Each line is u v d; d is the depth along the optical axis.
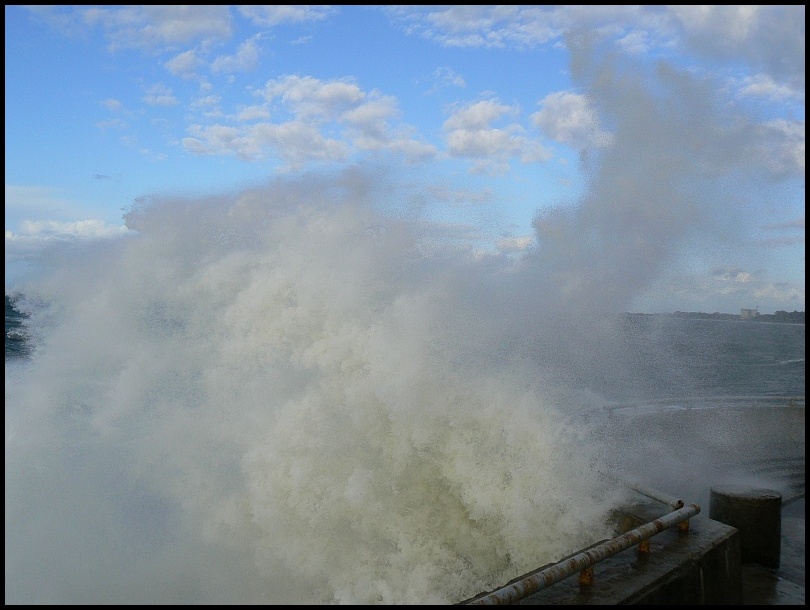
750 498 4.57
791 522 5.50
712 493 4.82
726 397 8.70
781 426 7.94
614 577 3.30
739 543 4.01
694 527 4.02
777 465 7.07
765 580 4.28
